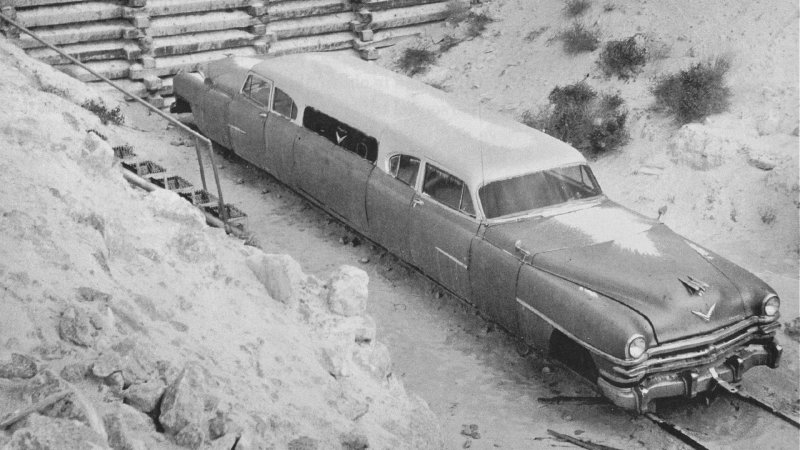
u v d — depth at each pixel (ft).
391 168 31.81
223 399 16.21
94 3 46.11
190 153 42.63
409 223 30.73
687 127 37.83
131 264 18.94
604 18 47.57
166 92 47.52
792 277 31.19
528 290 26.21
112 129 41.86
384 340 29.14
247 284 21.16
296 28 51.52
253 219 37.09
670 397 25.80
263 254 21.99
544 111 42.96
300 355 19.63
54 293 15.85
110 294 16.81
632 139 39.88
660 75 42.37
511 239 27.35
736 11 43.39
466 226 28.66
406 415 20.54
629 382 23.45
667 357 23.84
